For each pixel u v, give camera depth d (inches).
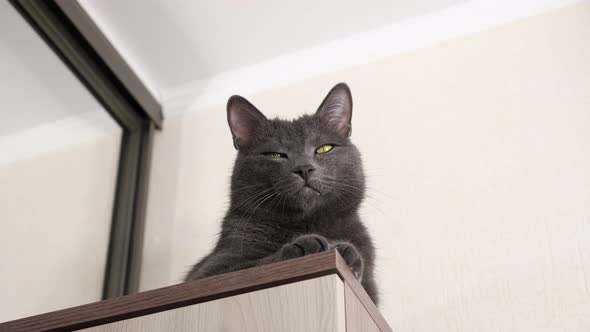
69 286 68.6
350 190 54.7
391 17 79.7
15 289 61.3
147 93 85.1
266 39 81.7
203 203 77.2
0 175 61.8
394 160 71.6
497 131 69.8
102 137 79.7
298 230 52.2
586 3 74.0
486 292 60.6
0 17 65.8
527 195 64.7
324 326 31.9
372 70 79.6
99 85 78.9
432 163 70.1
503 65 74.0
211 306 34.9
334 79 80.6
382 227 67.1
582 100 68.4
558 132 67.4
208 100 85.8
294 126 57.2
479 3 77.9
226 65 85.0
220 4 76.9
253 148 57.0
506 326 58.3
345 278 34.3
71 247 70.2
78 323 37.4
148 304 36.4
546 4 75.5
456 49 77.2
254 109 59.0
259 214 52.9
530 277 60.1
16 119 65.7
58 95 73.2
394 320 61.4
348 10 78.5
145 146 83.3
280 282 34.3
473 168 68.3
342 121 59.3
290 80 82.5
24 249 63.4
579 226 61.4
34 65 69.9
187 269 69.2
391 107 75.9
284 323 32.8
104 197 77.6
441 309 60.9
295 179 52.1
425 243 65.0
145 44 82.1
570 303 57.7
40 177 67.6
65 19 73.2
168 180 81.0
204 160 81.0
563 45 72.5
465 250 63.5
